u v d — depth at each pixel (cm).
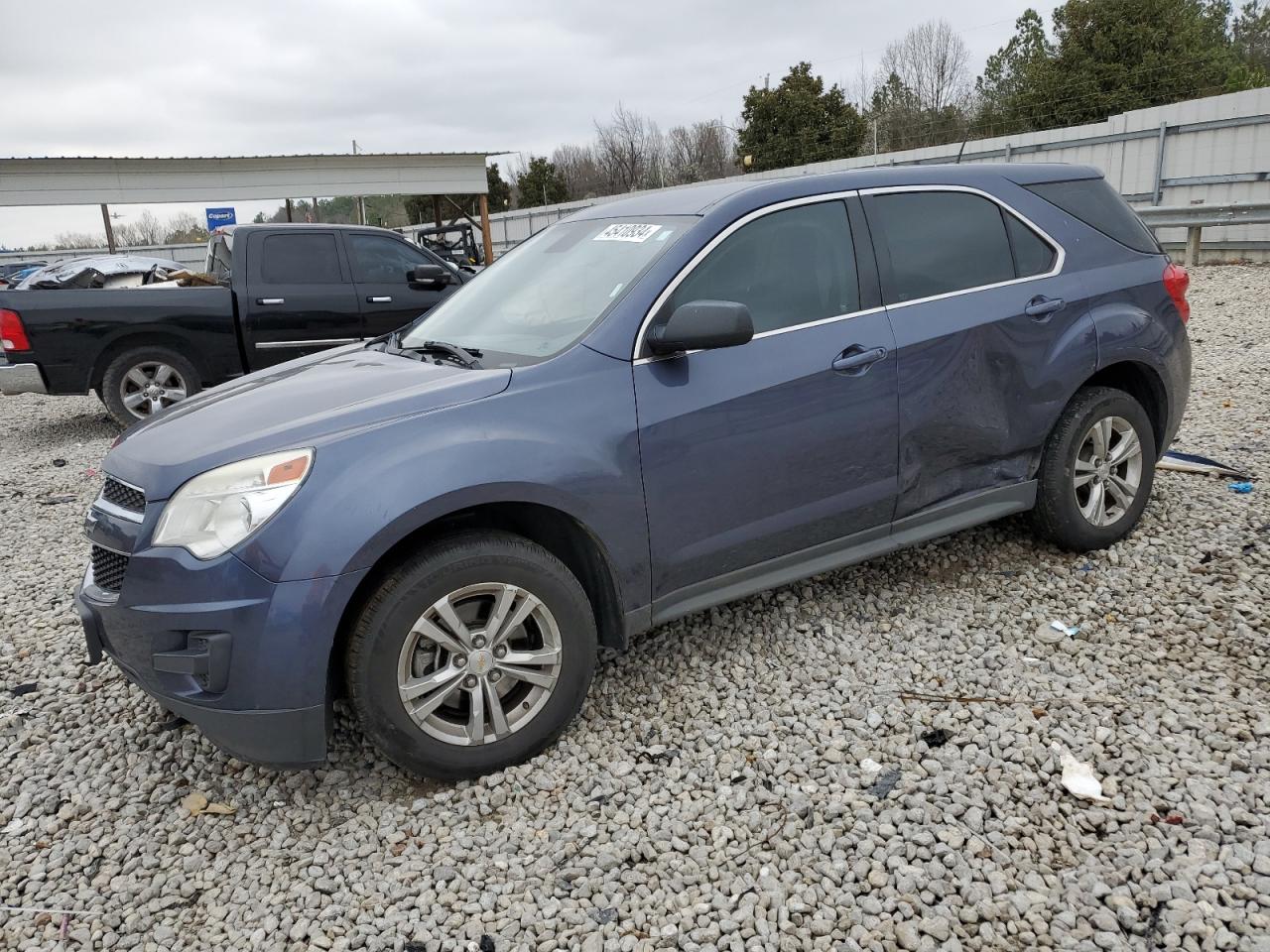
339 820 287
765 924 233
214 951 239
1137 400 446
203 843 281
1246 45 5319
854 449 354
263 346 887
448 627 283
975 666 349
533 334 337
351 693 276
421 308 943
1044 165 428
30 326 820
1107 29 3341
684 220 345
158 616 267
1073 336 401
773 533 344
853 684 342
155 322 848
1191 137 1488
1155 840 250
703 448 321
